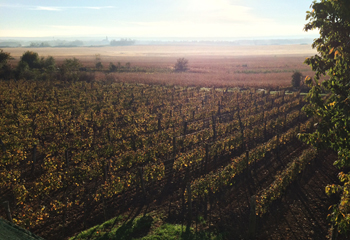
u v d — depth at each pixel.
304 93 39.41
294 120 26.50
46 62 67.00
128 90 40.78
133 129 22.28
